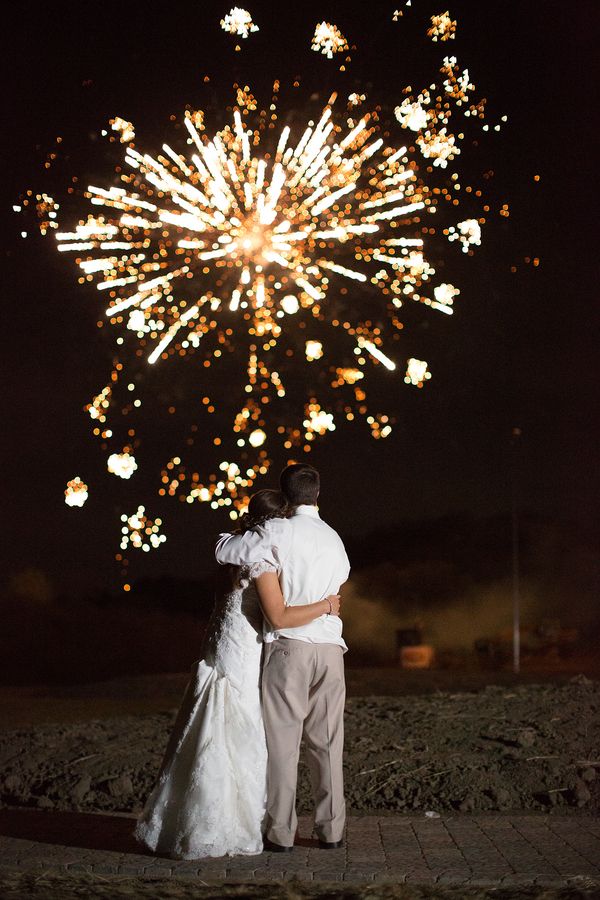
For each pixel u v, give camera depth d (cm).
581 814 539
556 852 461
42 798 575
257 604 475
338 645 482
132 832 500
